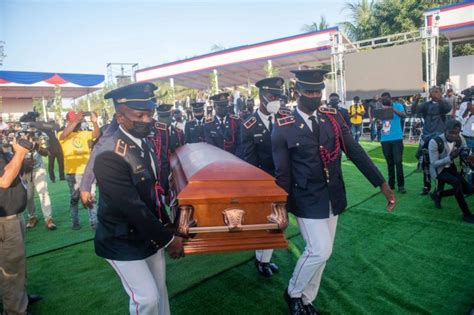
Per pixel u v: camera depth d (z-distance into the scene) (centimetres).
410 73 1223
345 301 276
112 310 285
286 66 1773
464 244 362
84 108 2017
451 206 481
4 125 311
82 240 452
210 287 309
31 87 1586
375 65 1269
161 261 223
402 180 556
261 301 284
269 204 218
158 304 201
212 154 289
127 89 189
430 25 1156
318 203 243
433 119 580
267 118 347
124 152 189
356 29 2100
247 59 1549
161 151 357
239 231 212
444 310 257
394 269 321
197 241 210
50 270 367
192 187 214
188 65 1711
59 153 856
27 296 278
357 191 585
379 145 1039
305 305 251
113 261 196
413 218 442
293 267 339
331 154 248
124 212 185
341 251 365
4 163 257
